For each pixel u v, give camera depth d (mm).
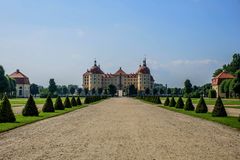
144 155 13797
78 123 27078
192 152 14500
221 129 23109
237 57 159625
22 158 13062
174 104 57250
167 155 13812
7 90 112812
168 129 22938
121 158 13180
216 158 13266
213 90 126375
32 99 34719
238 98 114875
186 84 147875
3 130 21594
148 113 40000
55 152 14359
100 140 17781
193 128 23641
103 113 39781
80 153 14156
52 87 174250
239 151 14773
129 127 24094
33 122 27891
